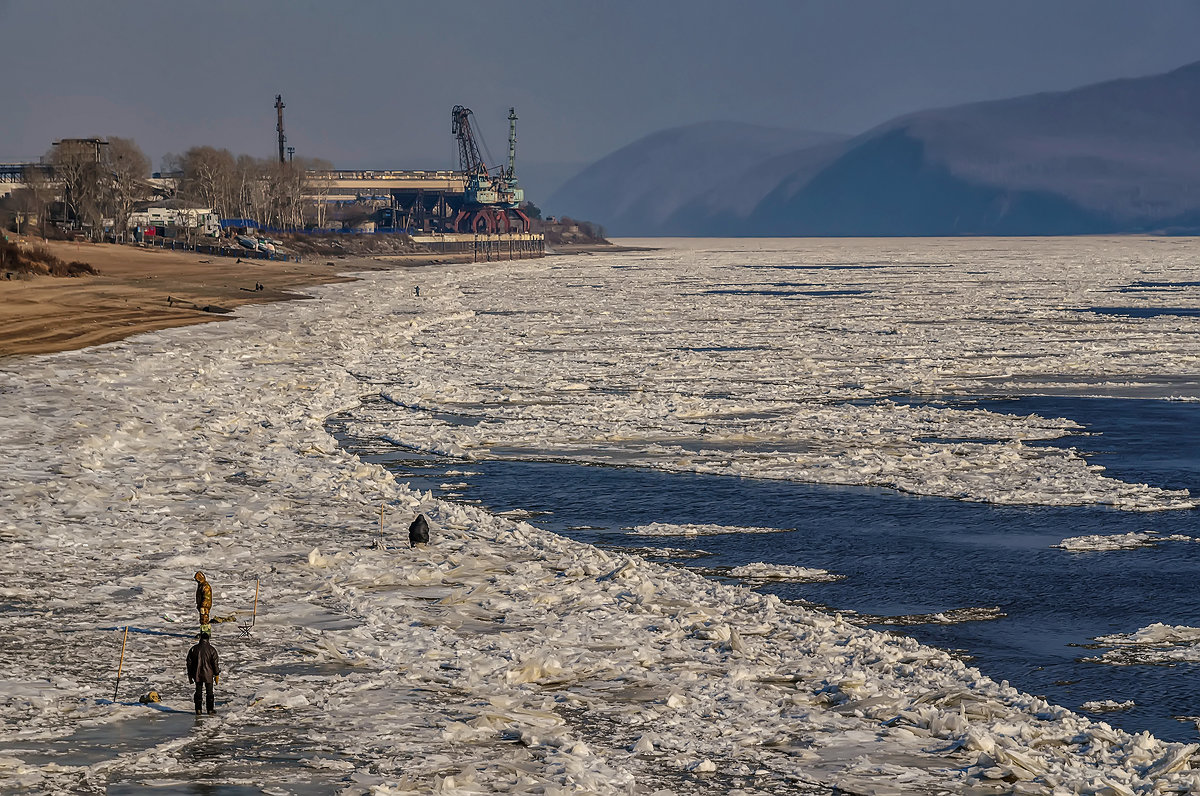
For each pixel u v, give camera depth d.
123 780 20.27
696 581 35.81
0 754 21.20
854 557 39.47
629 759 22.09
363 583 33.88
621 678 26.61
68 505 42.38
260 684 25.28
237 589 32.75
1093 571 37.66
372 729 22.94
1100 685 28.30
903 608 34.25
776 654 28.92
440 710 24.16
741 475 52.28
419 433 61.97
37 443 54.00
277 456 53.38
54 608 30.48
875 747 22.89
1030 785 21.08
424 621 30.28
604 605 32.19
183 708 23.78
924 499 47.62
